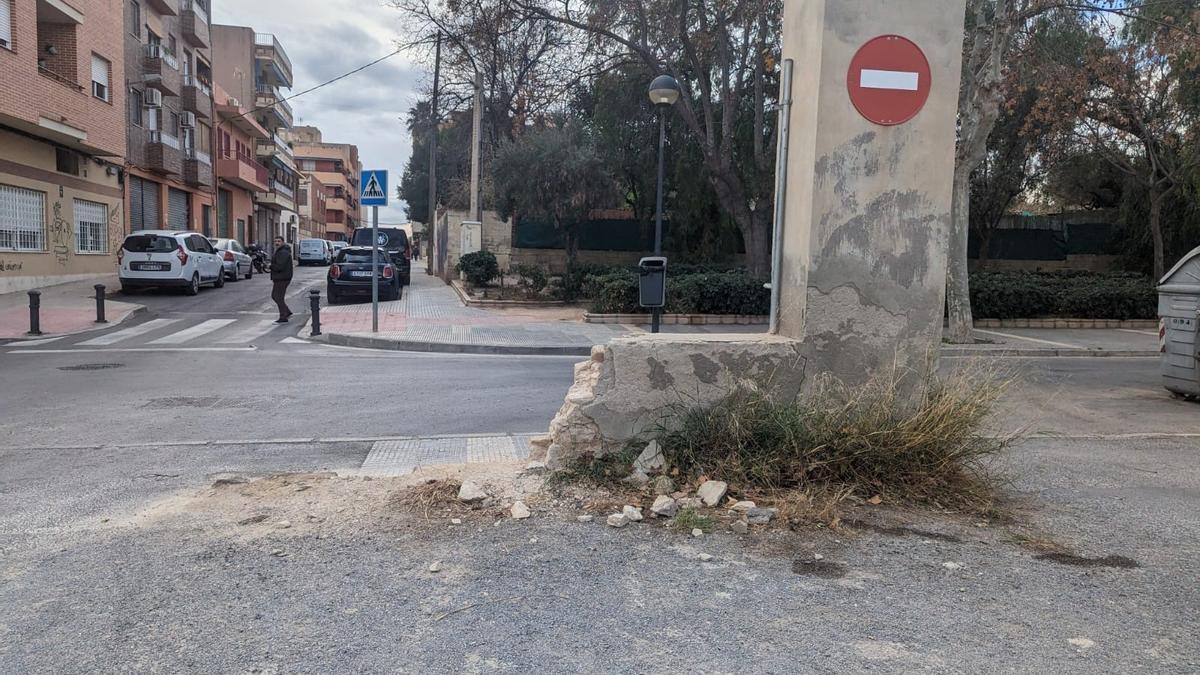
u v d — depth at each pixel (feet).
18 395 28.71
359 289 67.77
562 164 71.15
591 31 63.52
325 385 31.58
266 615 10.78
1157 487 17.89
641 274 38.88
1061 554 13.42
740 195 71.15
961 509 15.47
